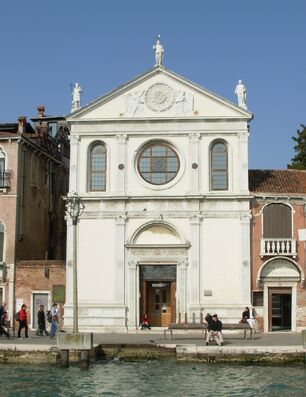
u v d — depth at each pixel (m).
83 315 38.16
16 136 41.31
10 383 23.59
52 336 33.81
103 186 39.41
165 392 22.05
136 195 38.84
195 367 26.88
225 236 38.28
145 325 38.03
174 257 38.34
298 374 25.25
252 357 27.72
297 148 56.31
